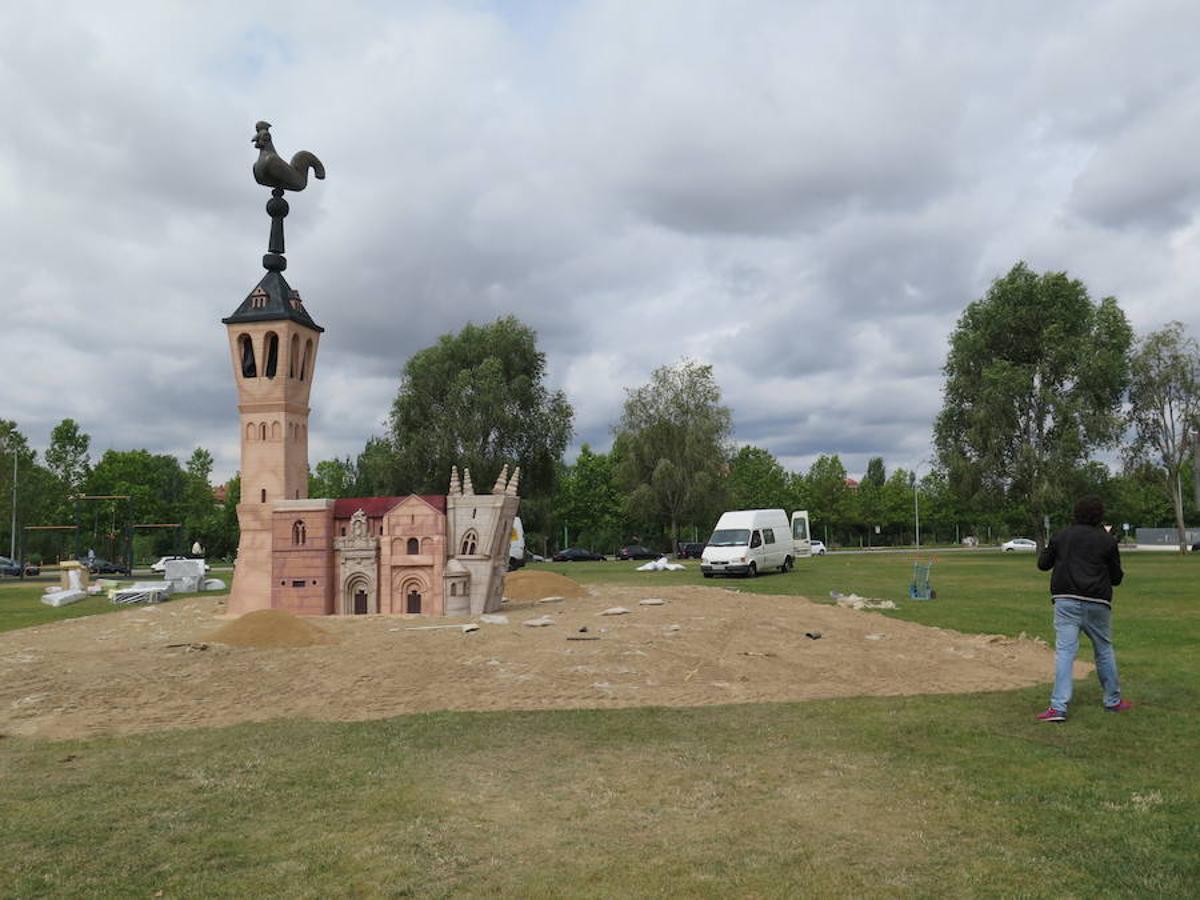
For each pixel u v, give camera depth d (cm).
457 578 2108
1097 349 5825
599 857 559
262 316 2352
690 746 863
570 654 1394
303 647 1527
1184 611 2152
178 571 3888
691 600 2344
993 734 885
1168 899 477
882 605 2309
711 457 6412
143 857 571
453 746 878
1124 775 727
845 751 829
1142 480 6344
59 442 8044
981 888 499
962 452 6138
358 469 8156
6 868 555
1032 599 2584
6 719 1055
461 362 5853
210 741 923
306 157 2573
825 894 495
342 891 510
